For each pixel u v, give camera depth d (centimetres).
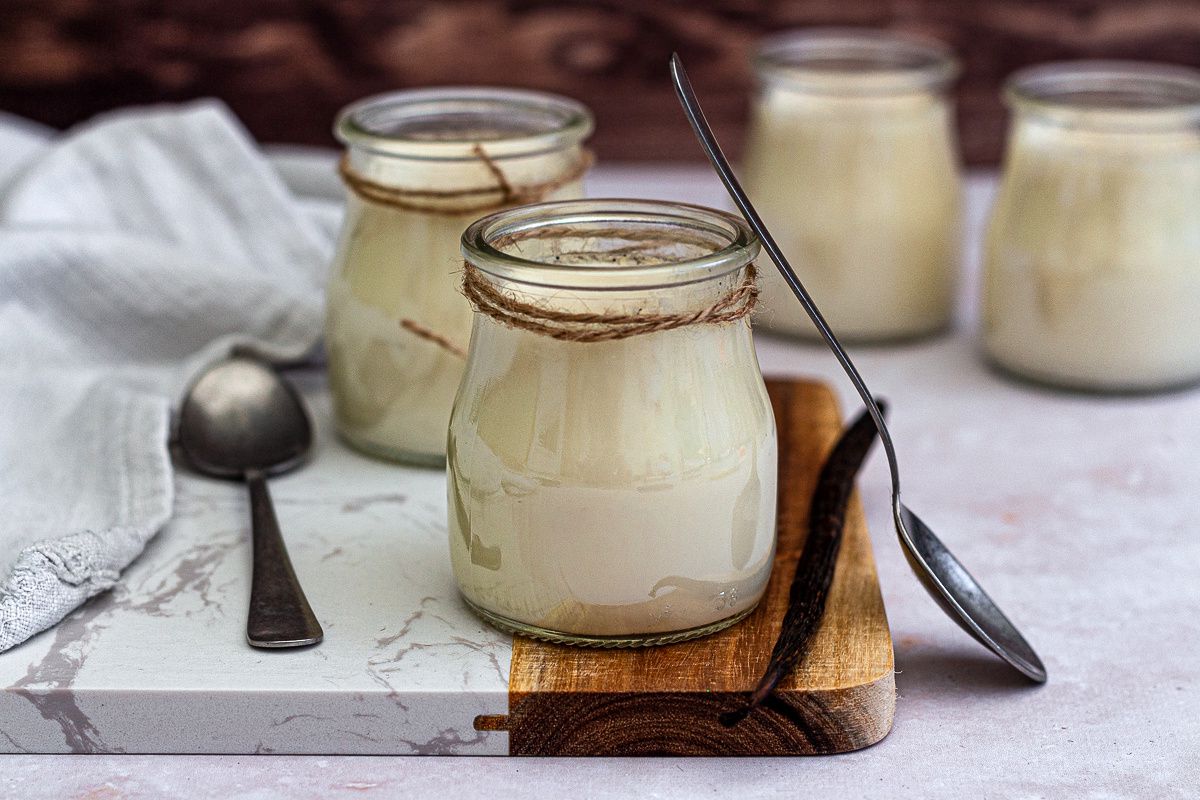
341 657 67
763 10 100
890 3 100
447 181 74
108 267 83
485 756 66
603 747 66
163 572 71
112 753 66
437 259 75
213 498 76
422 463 78
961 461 80
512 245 68
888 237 88
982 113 103
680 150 103
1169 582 73
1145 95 86
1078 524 76
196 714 66
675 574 66
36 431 77
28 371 81
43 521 72
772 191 89
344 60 100
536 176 75
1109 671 69
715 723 66
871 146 87
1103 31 100
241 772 66
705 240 68
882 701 66
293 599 69
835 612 69
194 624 69
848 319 89
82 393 79
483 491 67
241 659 67
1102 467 80
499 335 67
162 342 84
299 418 78
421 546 73
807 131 88
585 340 65
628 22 100
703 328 66
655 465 66
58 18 99
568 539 66
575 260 69
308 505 75
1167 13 100
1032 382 86
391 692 66
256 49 100
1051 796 65
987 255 87
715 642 68
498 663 67
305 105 102
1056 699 68
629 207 69
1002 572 74
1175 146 82
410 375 76
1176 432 82
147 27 99
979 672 69
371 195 75
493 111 78
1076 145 83
